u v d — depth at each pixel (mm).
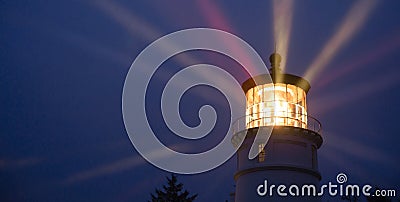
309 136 23391
